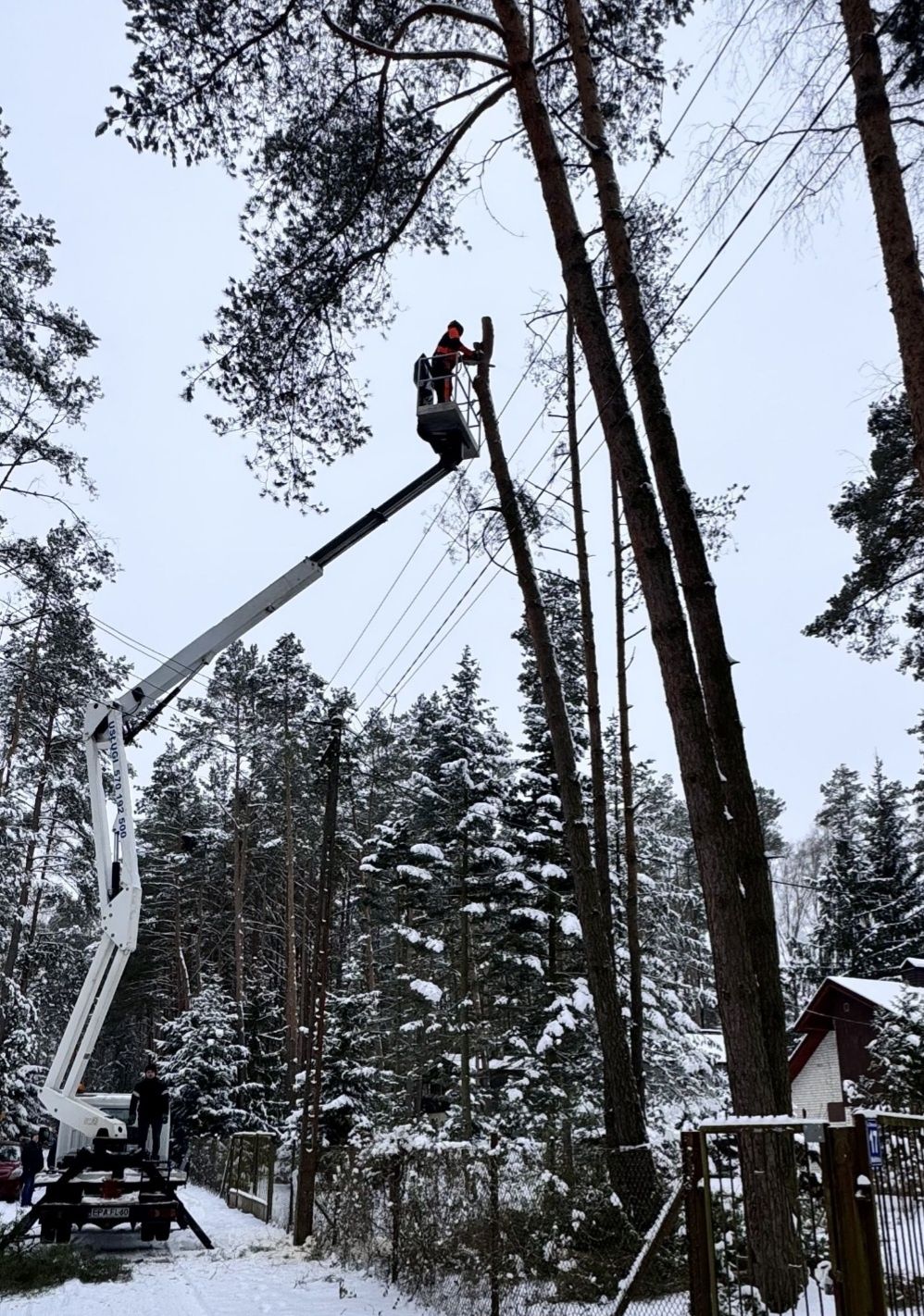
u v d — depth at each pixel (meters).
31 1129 28.73
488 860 21.62
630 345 10.77
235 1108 32.34
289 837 37.09
